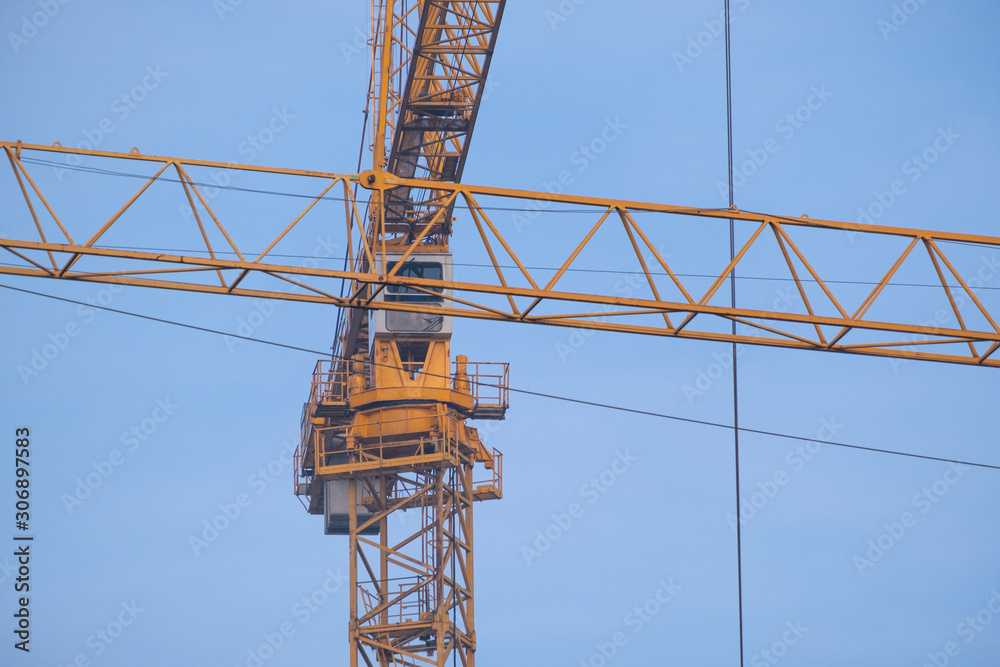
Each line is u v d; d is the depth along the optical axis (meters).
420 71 102.56
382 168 106.12
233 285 77.81
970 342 82.69
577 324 80.94
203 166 76.94
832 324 81.44
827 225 81.56
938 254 82.38
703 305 80.69
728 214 80.75
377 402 112.69
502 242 79.25
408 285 78.75
